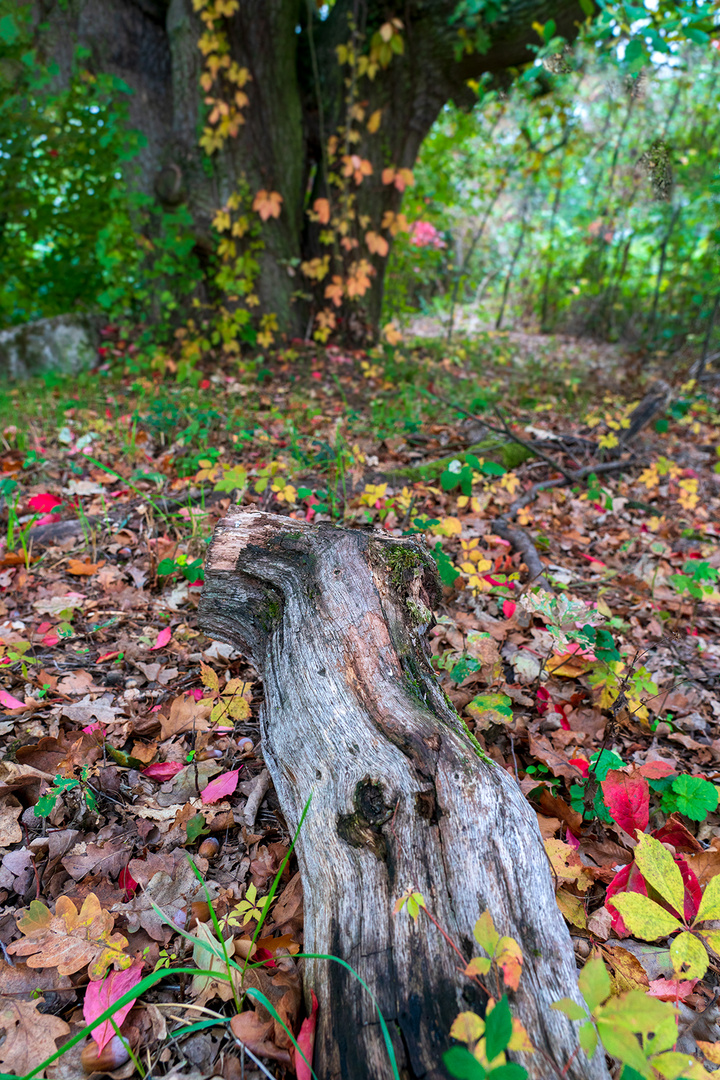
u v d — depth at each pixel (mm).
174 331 6473
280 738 1596
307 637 1668
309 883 1306
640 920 1129
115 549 3061
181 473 3742
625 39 3266
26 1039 1140
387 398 5613
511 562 3006
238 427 4246
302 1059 1069
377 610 1671
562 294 11016
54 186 6293
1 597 2656
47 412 4773
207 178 6098
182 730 1941
